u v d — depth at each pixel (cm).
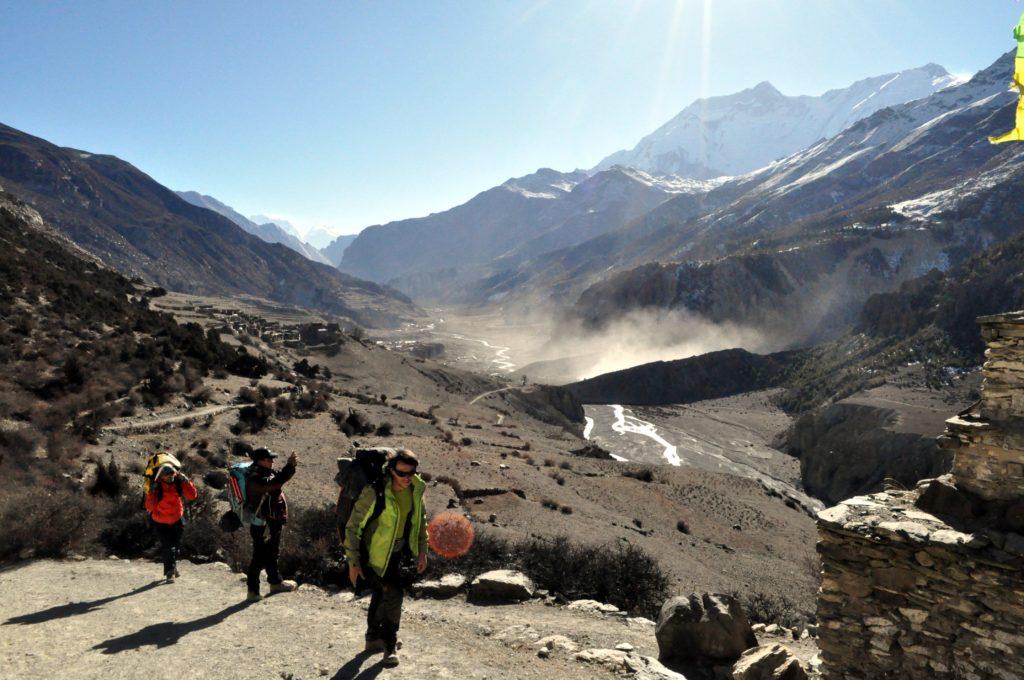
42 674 472
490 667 559
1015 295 11906
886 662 657
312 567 1074
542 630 866
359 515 509
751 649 772
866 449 7781
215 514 1378
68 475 1752
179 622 637
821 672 709
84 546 1044
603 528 2848
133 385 3191
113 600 720
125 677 473
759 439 11562
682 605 833
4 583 782
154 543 1102
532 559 1338
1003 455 641
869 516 696
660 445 10256
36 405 2386
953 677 611
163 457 872
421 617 827
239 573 981
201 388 3569
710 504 4416
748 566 2878
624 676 580
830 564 707
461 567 1248
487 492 2966
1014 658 576
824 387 13825
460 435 5475
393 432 4344
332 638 605
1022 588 575
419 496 534
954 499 670
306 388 5091
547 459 4825
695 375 16975
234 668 502
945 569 625
